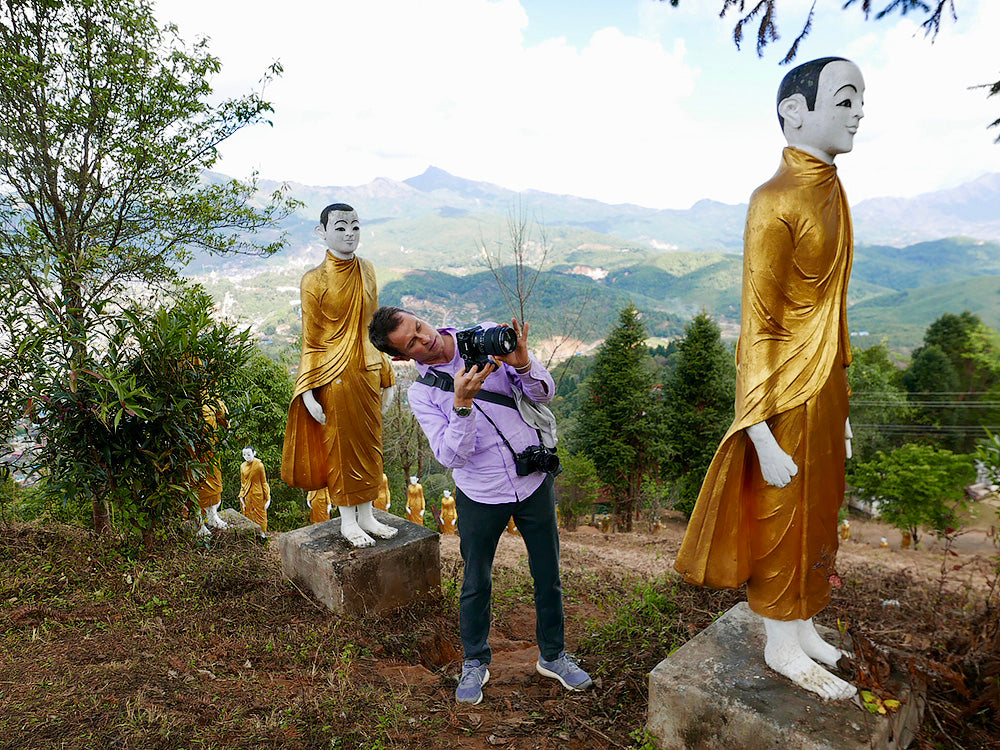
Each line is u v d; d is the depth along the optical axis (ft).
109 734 8.06
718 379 90.27
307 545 14.79
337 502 14.53
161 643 11.16
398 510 58.34
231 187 22.61
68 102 19.93
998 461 12.75
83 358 14.76
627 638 12.65
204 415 17.44
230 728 8.59
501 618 15.67
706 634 9.50
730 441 7.82
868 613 11.66
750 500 8.09
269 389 48.34
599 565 21.86
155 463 15.55
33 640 10.74
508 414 9.78
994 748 8.05
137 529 16.40
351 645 12.25
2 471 15.14
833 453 7.68
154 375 15.49
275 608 13.84
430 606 15.19
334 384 13.97
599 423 90.38
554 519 10.41
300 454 14.58
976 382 95.40
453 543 25.44
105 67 19.63
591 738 9.16
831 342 7.48
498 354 8.63
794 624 8.32
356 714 9.32
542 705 10.14
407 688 10.67
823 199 7.38
